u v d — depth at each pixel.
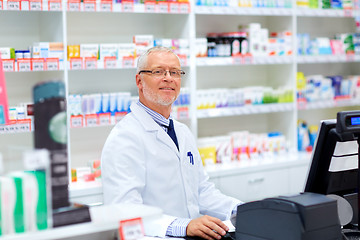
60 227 1.46
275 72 5.15
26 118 3.62
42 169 1.45
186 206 2.73
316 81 5.07
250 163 4.56
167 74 2.65
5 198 1.39
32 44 4.12
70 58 3.80
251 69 5.18
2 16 3.98
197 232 2.19
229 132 5.05
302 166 4.75
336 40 5.22
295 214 1.78
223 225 2.22
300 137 5.10
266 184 4.54
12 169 1.44
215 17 4.91
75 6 3.77
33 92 1.46
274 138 4.91
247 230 1.94
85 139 4.38
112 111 3.99
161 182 2.65
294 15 4.87
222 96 4.53
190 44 4.31
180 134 2.83
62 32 3.75
